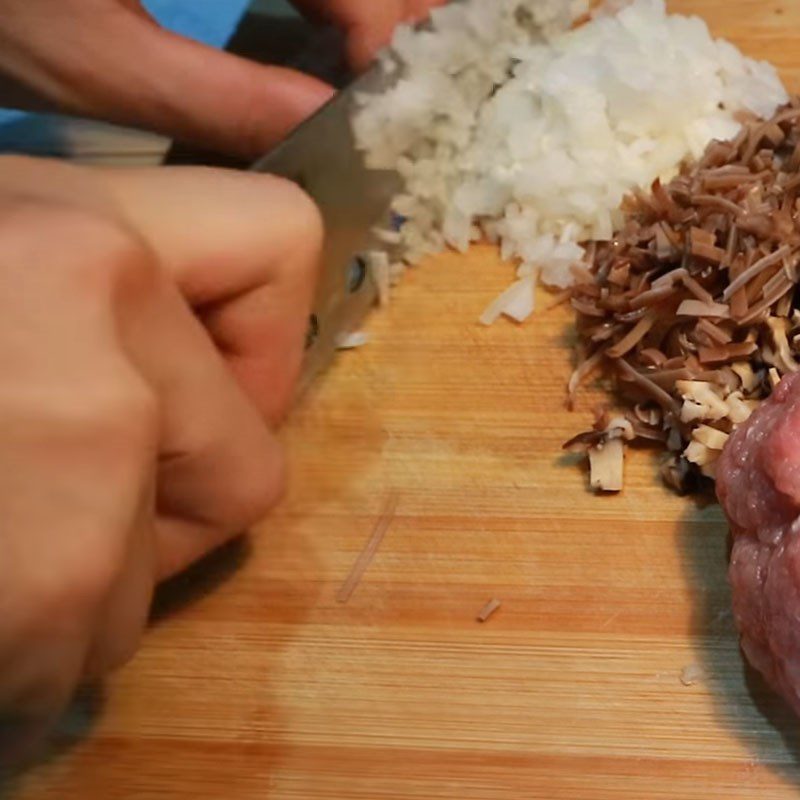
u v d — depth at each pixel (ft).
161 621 1.31
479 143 1.56
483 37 1.54
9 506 0.97
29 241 1.02
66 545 0.99
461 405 1.41
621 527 1.34
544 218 1.52
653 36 1.58
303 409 1.42
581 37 1.59
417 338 1.46
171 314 1.08
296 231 1.17
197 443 1.12
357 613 1.31
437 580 1.32
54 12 1.46
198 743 1.26
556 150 1.54
